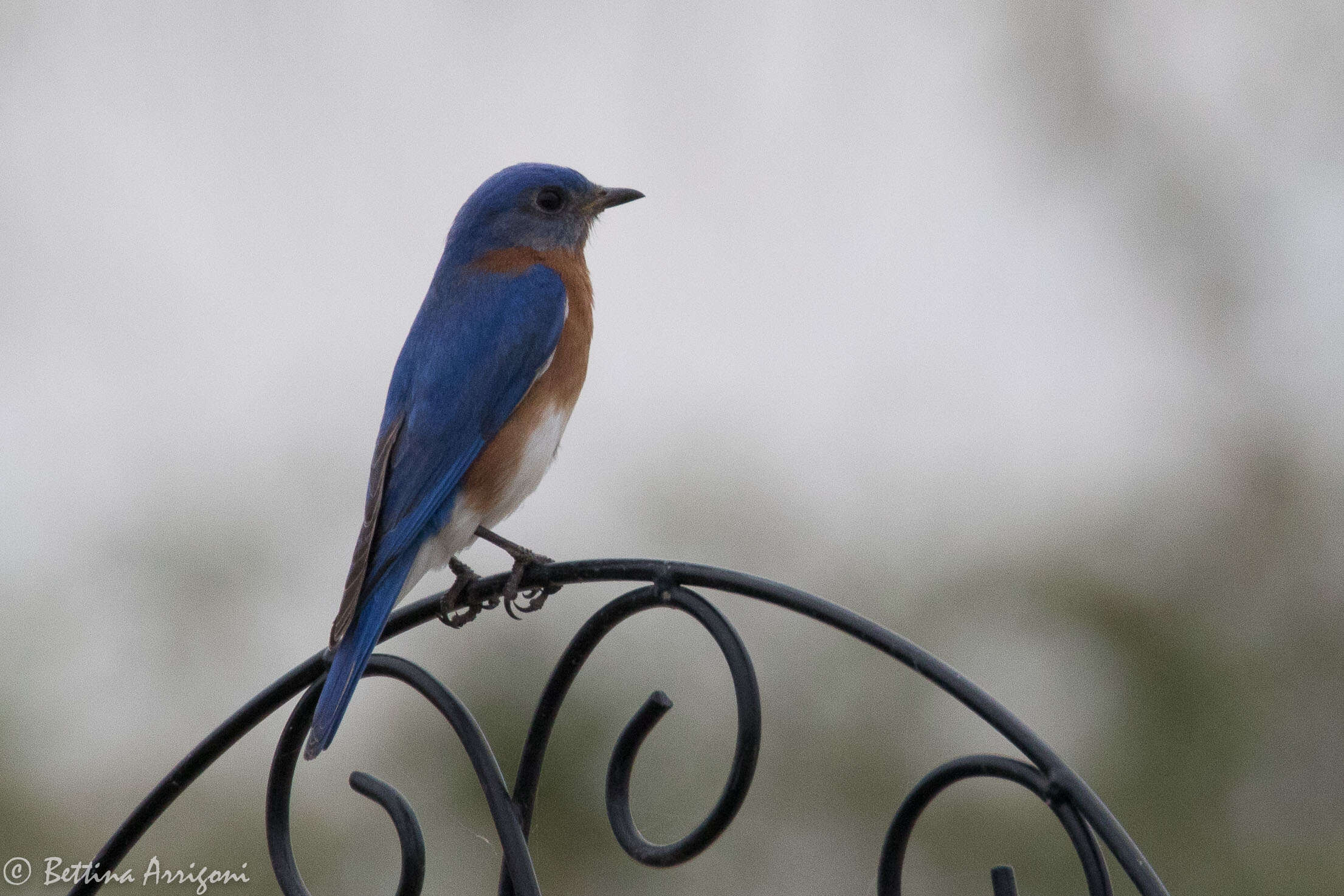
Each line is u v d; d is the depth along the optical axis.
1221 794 11.02
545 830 10.62
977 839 10.77
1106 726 11.15
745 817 10.88
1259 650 11.52
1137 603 11.32
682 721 10.89
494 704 10.68
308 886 10.60
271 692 8.03
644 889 10.70
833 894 10.76
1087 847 6.15
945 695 11.00
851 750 10.90
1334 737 11.28
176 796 7.93
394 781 10.79
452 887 10.64
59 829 10.71
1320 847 10.91
